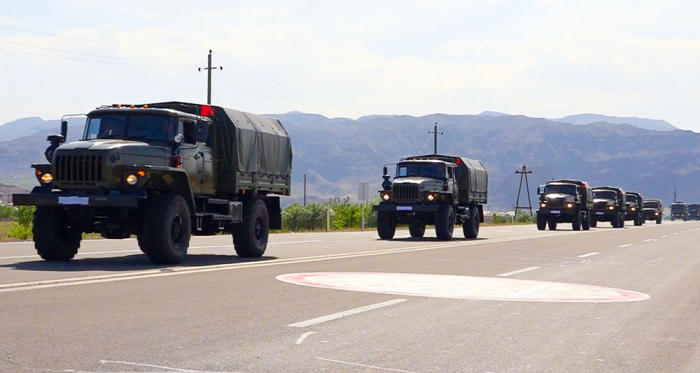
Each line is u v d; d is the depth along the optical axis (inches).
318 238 1176.2
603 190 2395.4
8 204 2316.7
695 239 1395.2
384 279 528.7
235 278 501.7
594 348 301.3
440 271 608.4
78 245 617.0
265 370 246.4
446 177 1169.4
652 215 3425.2
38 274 489.1
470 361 270.4
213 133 666.2
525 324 352.2
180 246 588.4
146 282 461.4
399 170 1187.3
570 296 463.8
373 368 254.1
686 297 479.5
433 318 360.5
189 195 599.5
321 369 250.2
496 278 563.5
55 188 567.2
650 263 762.2
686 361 281.9
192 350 272.2
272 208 757.3
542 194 1983.3
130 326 313.0
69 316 331.0
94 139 603.2
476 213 1272.1
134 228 590.2
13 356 253.3
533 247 995.3
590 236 1443.2
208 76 2166.6
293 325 327.9
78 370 238.2
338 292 443.8
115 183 560.7
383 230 1168.8
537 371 258.7
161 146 597.9
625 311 406.0
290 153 786.2
